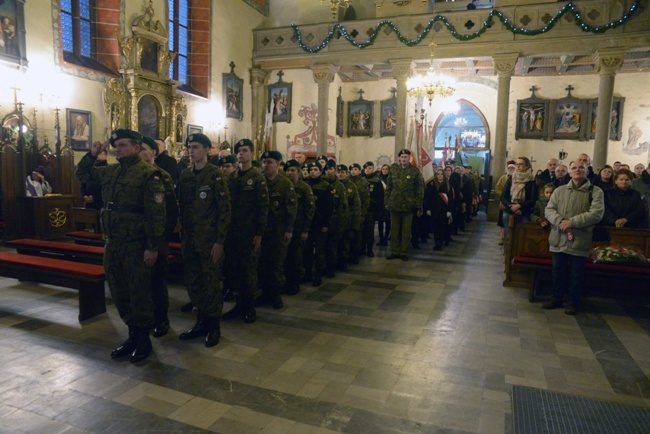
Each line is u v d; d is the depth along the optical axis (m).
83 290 4.70
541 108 18.23
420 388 3.43
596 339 4.50
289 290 5.91
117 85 11.57
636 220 6.10
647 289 5.56
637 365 3.90
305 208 5.70
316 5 17.50
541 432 2.84
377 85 20.06
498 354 4.10
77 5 11.41
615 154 17.39
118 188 3.72
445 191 9.51
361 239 8.54
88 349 4.00
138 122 12.14
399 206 8.16
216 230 4.08
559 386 3.49
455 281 6.80
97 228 8.34
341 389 3.39
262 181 4.64
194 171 4.13
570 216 5.19
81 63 11.16
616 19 13.09
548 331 4.71
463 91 20.39
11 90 9.33
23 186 8.99
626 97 17.14
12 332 4.37
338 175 7.55
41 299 5.43
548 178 7.79
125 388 3.33
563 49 13.73
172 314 5.02
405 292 6.14
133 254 3.70
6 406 3.06
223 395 3.26
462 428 2.89
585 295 6.08
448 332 4.64
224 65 15.92
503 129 14.43
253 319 4.82
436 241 9.51
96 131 11.22
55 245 6.25
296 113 17.88
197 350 4.04
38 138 9.88
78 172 4.01
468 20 14.52
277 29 16.88
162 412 3.02
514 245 6.46
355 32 15.82
